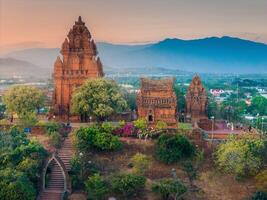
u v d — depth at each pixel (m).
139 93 162.50
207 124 168.12
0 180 110.75
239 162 126.88
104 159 134.00
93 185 116.81
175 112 160.50
